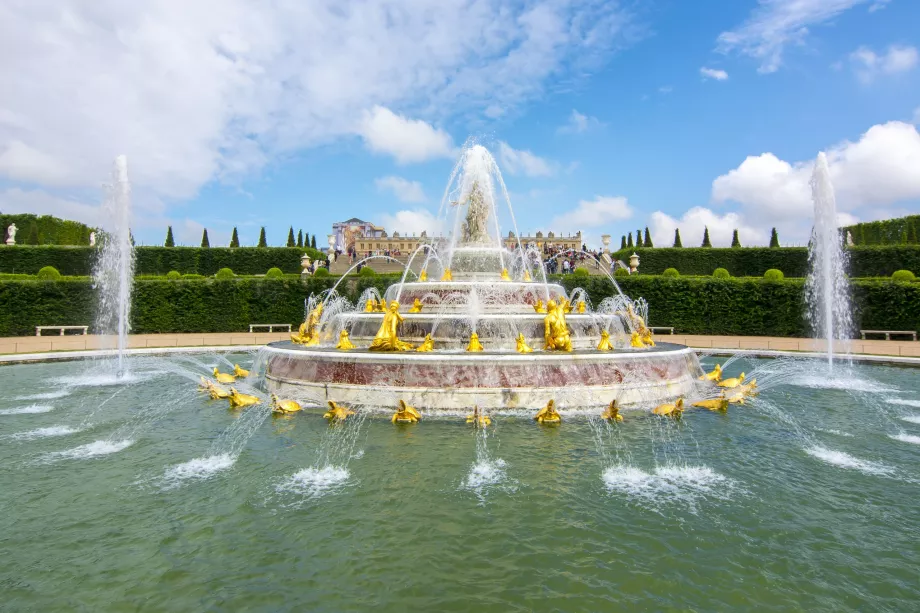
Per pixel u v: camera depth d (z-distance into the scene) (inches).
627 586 231.8
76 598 223.3
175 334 1455.5
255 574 241.3
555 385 512.7
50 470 373.4
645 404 546.0
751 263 2075.5
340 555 257.3
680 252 2153.1
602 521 292.7
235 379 681.6
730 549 264.2
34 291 1343.5
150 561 252.5
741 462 390.0
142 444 431.5
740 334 1423.5
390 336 571.5
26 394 637.3
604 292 1518.2
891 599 224.5
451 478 351.6
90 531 282.4
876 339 1311.5
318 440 431.2
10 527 286.7
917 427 494.9
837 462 393.1
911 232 1939.0
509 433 448.1
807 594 227.8
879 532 283.6
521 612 212.8
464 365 506.9
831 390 683.4
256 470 369.4
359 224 5452.8
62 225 2316.7
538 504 313.3
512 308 711.1
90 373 804.0
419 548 263.6
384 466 373.4
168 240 2807.6
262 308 1523.1
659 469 372.2
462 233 885.8
